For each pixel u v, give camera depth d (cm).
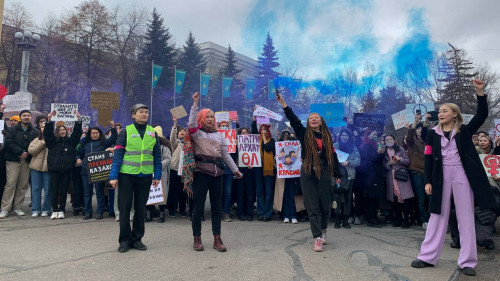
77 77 3272
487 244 475
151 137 468
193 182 450
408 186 635
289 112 493
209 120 452
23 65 1864
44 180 704
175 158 709
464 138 385
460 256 375
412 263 389
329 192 480
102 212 682
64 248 453
